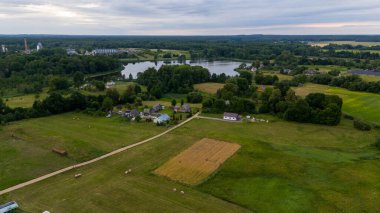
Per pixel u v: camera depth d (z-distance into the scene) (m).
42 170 68.44
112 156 76.19
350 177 64.00
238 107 117.38
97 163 72.19
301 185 60.91
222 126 102.50
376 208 52.88
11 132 93.56
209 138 88.88
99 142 85.81
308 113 105.75
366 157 75.50
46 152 78.19
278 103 115.69
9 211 51.69
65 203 54.84
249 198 56.28
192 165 70.44
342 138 90.81
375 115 112.69
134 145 83.81
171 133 94.12
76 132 94.62
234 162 71.62
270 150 79.25
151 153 77.88
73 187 60.66
